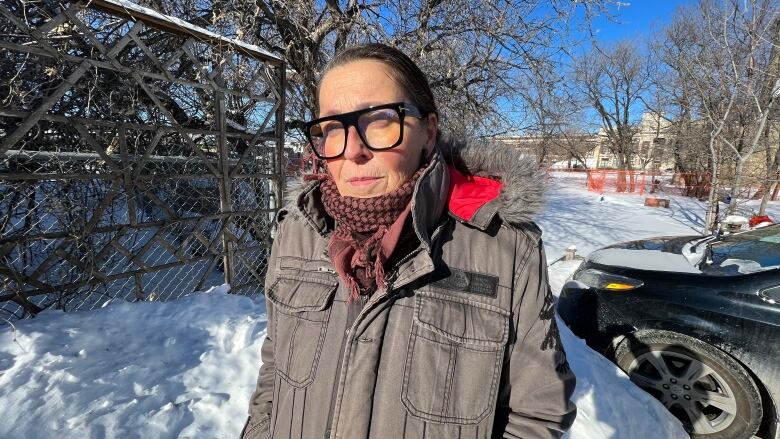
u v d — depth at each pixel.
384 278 0.85
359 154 0.82
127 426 2.06
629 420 2.11
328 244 0.97
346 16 5.53
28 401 2.09
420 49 5.79
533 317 0.86
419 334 0.83
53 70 2.75
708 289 2.39
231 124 4.27
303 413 0.88
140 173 3.28
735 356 2.24
